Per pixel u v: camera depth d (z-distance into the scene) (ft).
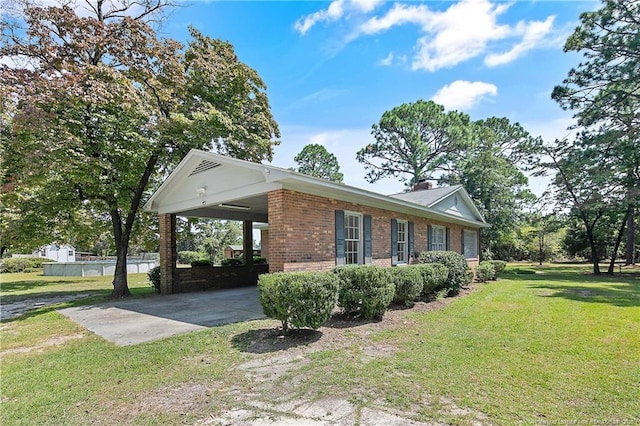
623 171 58.13
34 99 29.55
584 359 14.57
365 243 33.12
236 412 10.30
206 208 41.86
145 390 12.10
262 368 13.78
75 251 132.05
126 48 35.32
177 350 16.35
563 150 65.41
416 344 16.76
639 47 50.70
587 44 56.44
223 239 116.06
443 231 51.57
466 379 12.43
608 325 20.68
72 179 33.40
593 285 42.96
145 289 45.60
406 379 12.45
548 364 13.97
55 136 31.04
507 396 11.05
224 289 42.57
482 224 62.44
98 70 32.27
